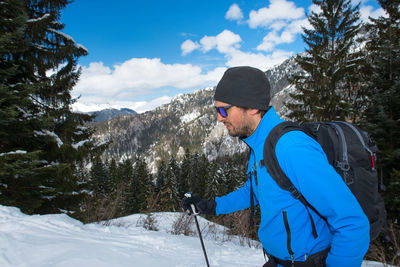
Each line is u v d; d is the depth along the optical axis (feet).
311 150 3.00
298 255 3.17
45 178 23.48
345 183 3.08
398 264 14.94
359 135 3.33
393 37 31.07
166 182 104.53
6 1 20.88
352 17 39.24
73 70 28.68
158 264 8.31
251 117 3.54
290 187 3.08
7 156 18.84
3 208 12.21
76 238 9.49
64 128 27.84
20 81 24.80
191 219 20.43
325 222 3.14
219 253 12.38
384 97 26.00
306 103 39.68
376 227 3.20
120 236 11.47
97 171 133.90
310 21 40.27
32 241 8.30
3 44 19.30
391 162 24.85
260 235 3.59
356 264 2.79
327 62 37.47
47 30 27.25
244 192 4.91
